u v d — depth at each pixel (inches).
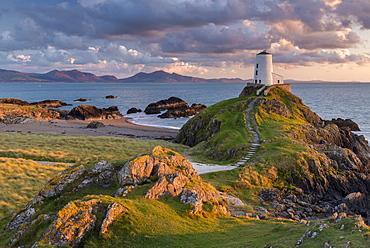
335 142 3019.2
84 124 5290.4
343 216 892.6
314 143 2731.3
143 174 1174.3
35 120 5423.2
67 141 3021.7
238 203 1392.7
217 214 1109.1
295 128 2851.9
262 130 2743.6
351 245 622.2
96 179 1214.3
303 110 3649.1
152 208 965.2
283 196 1624.0
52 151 2549.2
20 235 928.9
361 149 3221.0
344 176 1929.1
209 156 2385.6
